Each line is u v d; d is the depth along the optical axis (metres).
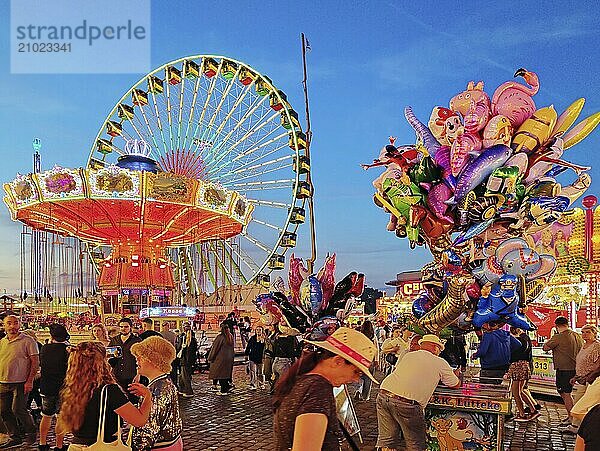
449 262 7.01
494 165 6.81
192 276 34.97
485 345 7.34
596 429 2.99
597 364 3.53
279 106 29.62
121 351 8.89
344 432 2.73
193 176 28.94
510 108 7.08
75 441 3.79
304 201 29.52
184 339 13.19
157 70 30.02
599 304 13.19
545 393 12.35
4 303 33.31
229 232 30.50
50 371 7.52
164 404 4.05
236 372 18.69
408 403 5.32
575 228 13.78
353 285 7.34
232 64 29.67
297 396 2.58
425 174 7.24
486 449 6.14
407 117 7.60
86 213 25.53
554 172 7.67
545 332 13.03
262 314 12.28
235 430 8.97
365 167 7.96
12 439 8.07
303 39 25.08
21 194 23.70
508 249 6.71
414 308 7.72
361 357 2.71
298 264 7.56
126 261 26.86
